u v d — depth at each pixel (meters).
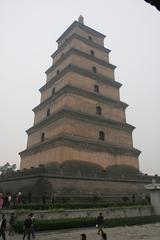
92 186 34.19
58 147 36.94
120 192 37.16
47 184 29.78
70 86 42.50
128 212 28.78
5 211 21.08
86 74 47.25
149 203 33.50
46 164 38.88
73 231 20.42
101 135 43.66
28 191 31.12
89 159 38.78
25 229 16.67
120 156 43.53
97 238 17.22
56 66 52.97
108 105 47.78
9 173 39.44
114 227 22.67
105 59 54.81
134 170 44.47
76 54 48.41
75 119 40.78
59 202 29.11
